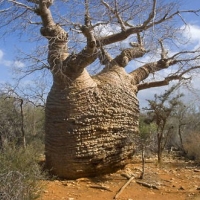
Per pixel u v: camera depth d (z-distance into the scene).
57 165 10.00
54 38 10.32
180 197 8.61
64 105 9.99
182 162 14.00
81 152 9.90
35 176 7.32
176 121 18.53
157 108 13.37
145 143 11.12
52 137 10.09
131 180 9.95
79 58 9.91
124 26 10.21
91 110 10.09
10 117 16.73
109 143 10.48
